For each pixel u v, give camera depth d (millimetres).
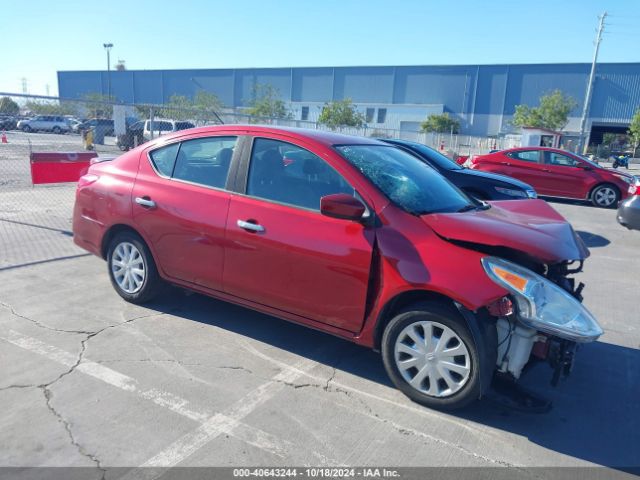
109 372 3590
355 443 2951
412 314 3279
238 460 2760
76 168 8812
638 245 8852
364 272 3377
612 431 3234
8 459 2672
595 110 50094
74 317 4496
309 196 3715
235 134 4184
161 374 3600
